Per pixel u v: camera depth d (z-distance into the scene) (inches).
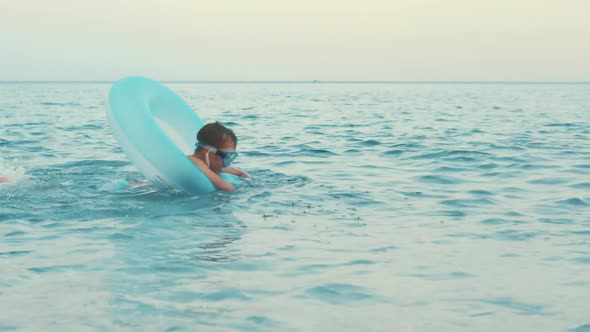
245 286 119.3
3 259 136.6
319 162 318.3
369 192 227.0
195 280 122.6
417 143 413.1
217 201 205.3
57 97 1539.1
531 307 108.7
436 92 2362.2
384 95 1878.7
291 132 509.7
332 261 137.5
